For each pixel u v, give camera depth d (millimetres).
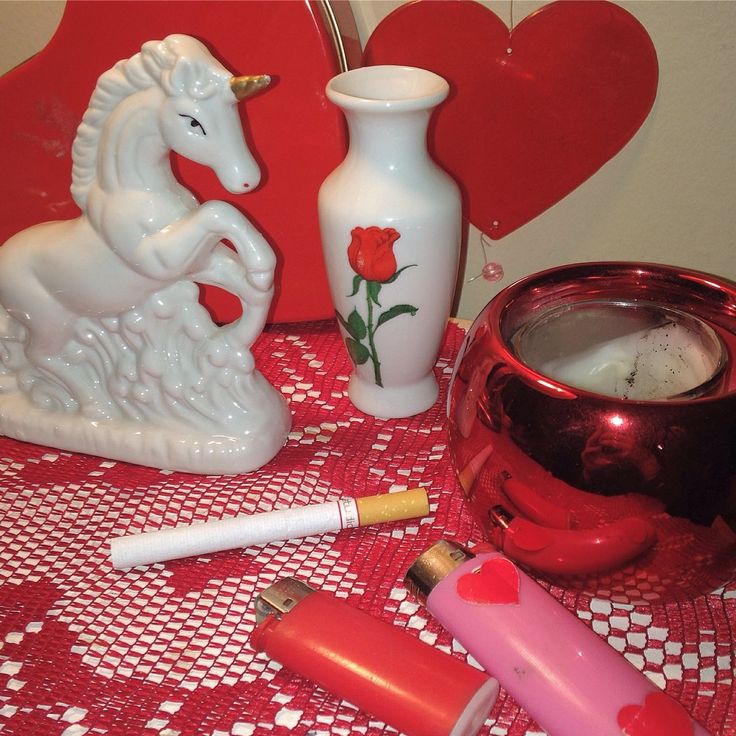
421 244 484
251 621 423
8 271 487
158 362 501
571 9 552
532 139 604
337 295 521
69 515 491
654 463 351
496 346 400
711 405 355
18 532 479
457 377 433
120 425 527
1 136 593
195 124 418
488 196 636
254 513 480
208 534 452
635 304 446
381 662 368
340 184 493
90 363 521
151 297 487
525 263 685
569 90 581
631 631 411
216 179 603
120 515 489
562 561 395
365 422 561
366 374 554
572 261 677
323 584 441
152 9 542
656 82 575
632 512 362
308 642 380
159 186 455
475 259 690
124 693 386
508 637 370
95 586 444
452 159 623
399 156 480
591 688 348
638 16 559
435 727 346
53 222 505
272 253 461
